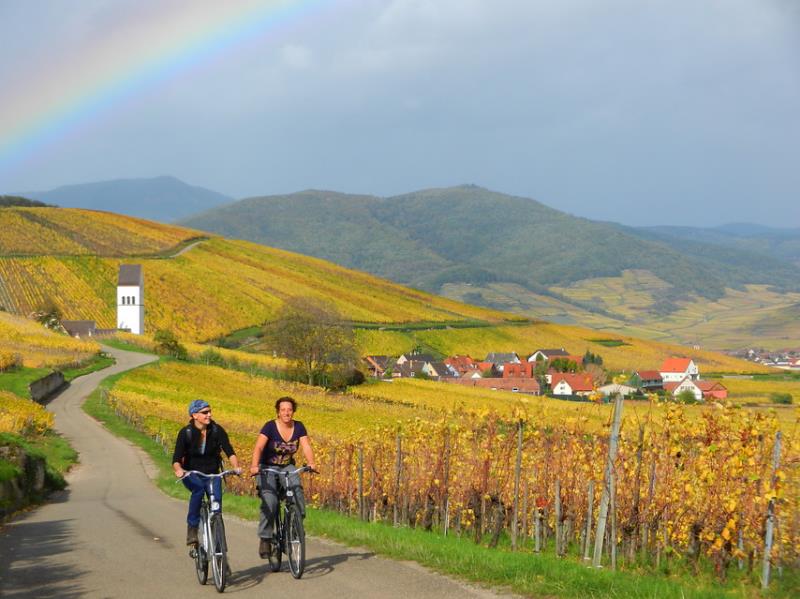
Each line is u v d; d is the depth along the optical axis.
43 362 93.75
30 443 45.66
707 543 16.03
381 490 24.64
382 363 179.88
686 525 15.98
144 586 12.89
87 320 163.88
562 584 11.77
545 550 18.72
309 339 121.50
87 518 22.56
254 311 197.12
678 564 16.45
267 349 164.88
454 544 15.89
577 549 18.52
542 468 19.53
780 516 14.50
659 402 17.08
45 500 29.38
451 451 21.66
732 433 15.54
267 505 13.48
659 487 16.72
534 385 173.00
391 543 15.42
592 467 17.77
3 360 81.50
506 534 21.05
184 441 13.27
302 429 13.90
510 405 19.53
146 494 31.45
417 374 176.50
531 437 19.50
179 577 13.55
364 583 12.42
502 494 19.94
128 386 89.56
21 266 187.38
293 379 122.69
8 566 14.76
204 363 127.69
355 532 17.02
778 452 13.74
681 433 16.44
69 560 15.27
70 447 49.16
